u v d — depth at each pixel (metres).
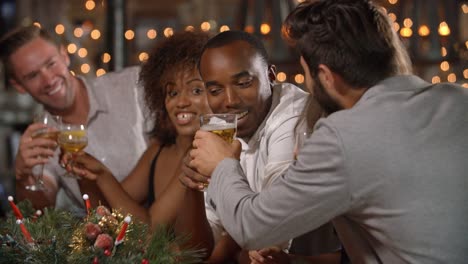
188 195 2.06
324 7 1.64
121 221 1.82
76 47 6.40
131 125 3.02
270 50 5.31
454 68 5.44
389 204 1.53
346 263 1.94
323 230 2.17
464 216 1.52
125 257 1.64
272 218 1.59
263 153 2.07
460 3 6.28
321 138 1.56
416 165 1.52
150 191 2.55
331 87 1.65
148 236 1.80
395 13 5.66
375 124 1.54
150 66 2.41
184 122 2.36
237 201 1.65
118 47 4.11
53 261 1.60
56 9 7.22
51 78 2.85
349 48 1.60
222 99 1.96
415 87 1.61
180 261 1.76
